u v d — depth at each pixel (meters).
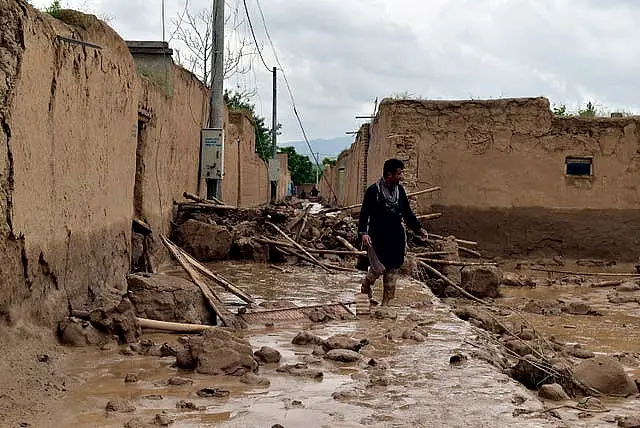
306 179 85.62
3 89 5.67
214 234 14.29
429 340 7.42
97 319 6.84
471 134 18.41
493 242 18.39
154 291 7.72
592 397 5.89
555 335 9.72
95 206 8.33
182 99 15.20
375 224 9.56
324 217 16.64
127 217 10.10
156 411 4.84
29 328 6.18
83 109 7.82
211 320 8.20
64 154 7.19
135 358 6.29
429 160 18.42
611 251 18.36
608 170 18.38
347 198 37.19
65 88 7.20
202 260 14.33
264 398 5.21
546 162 18.39
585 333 9.90
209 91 18.94
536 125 18.34
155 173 12.76
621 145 18.38
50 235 6.77
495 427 4.64
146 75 13.84
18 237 5.94
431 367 6.23
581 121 18.38
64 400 5.01
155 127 12.59
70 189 7.39
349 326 8.19
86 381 5.53
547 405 5.56
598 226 18.38
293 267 14.09
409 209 9.65
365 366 6.27
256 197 32.94
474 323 9.52
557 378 6.18
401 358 6.58
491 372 6.09
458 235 18.41
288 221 16.25
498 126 18.38
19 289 6.05
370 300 9.76
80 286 7.72
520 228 18.38
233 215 15.64
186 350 6.01
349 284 11.84
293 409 4.95
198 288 8.19
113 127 9.16
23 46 6.00
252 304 9.33
